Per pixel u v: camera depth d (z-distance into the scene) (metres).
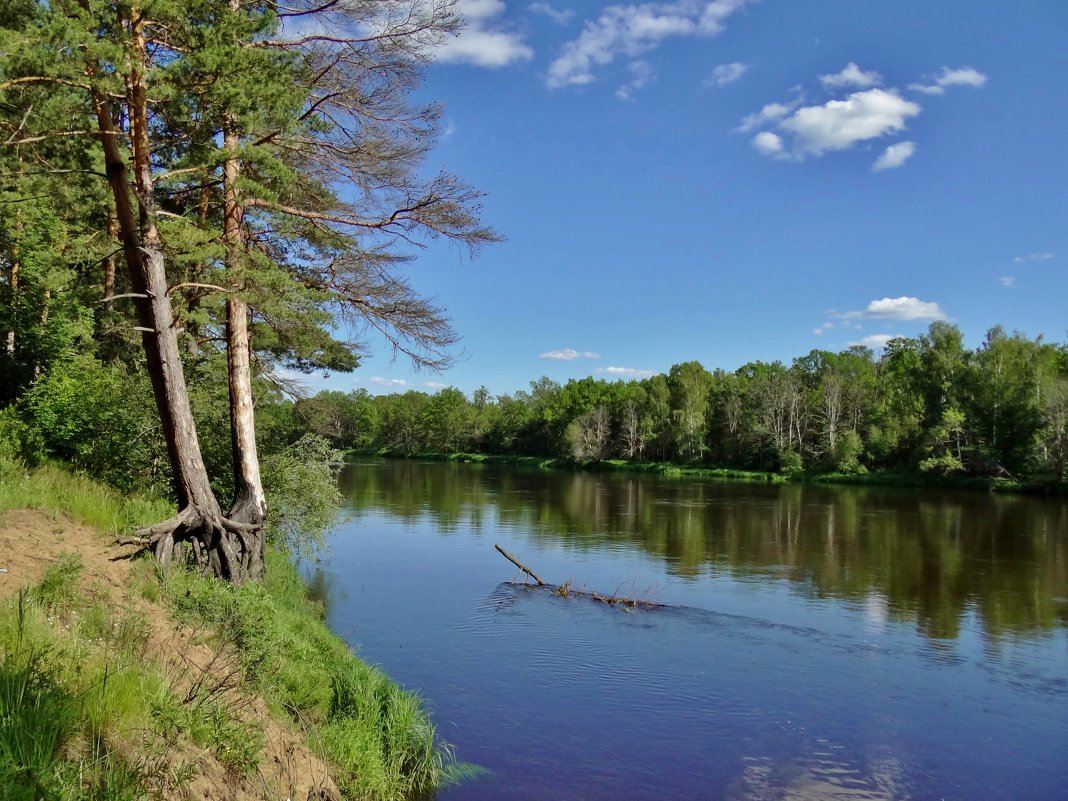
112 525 9.36
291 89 9.62
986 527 30.84
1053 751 9.35
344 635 13.56
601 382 107.81
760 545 25.52
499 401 116.88
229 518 11.52
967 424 59.09
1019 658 13.19
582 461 86.75
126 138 11.05
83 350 15.76
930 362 67.12
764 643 13.87
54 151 10.97
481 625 14.66
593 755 8.87
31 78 8.19
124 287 17.92
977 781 8.52
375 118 12.16
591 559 22.47
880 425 67.81
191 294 12.30
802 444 73.12
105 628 6.19
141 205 9.27
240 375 12.02
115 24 8.54
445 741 9.06
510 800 7.62
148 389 14.39
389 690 9.15
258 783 5.49
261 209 12.14
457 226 12.32
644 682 11.55
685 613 16.03
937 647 13.80
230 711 5.96
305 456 16.83
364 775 7.09
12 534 7.51
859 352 96.19
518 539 26.36
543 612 15.82
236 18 9.00
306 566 20.36
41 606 5.87
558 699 10.71
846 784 8.36
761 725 9.98
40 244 15.02
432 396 111.56
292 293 10.70
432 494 44.50
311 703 7.81
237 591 8.74
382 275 13.45
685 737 9.50
